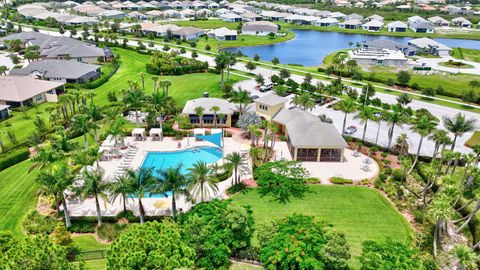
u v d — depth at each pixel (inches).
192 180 1977.1
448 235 1961.1
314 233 1668.3
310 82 4503.0
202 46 6978.4
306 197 2253.9
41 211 2060.8
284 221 1823.3
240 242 1736.0
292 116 3102.9
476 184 2239.2
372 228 1968.5
